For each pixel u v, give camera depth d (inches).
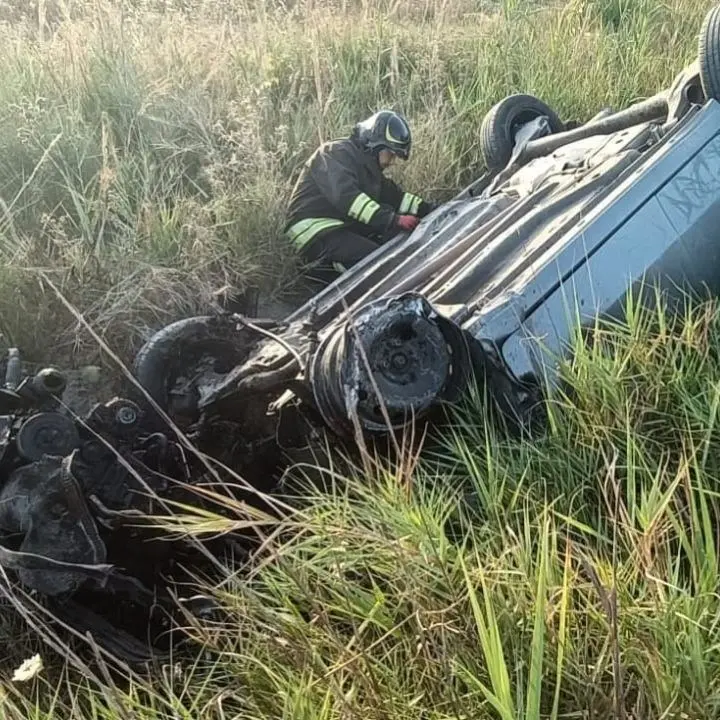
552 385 121.4
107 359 186.2
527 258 134.7
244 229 214.5
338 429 111.3
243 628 99.0
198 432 130.4
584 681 80.2
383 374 108.7
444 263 148.6
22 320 189.6
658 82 284.5
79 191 220.8
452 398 114.0
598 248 134.6
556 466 111.0
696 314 136.6
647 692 79.8
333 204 204.7
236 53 288.4
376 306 108.9
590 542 102.4
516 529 102.7
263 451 130.8
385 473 104.9
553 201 148.5
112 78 251.4
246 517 116.7
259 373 127.9
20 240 201.6
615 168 150.9
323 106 260.7
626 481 107.6
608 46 297.7
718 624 82.9
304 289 215.9
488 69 284.5
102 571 102.8
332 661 89.4
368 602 93.9
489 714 81.1
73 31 268.5
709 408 110.7
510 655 84.0
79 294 193.3
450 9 343.6
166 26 294.0
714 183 147.1
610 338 129.0
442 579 90.1
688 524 101.0
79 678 108.9
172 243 204.1
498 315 124.3
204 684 93.5
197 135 242.8
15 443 114.2
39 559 101.4
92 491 113.4
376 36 305.6
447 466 115.2
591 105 273.9
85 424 115.0
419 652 85.6
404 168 241.6
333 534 98.3
